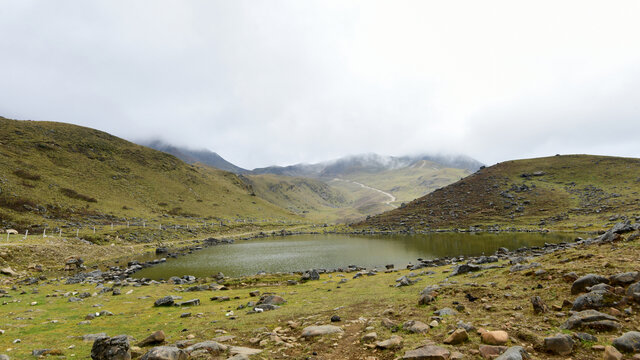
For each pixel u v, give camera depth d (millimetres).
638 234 20094
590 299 11812
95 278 42906
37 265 48000
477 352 9445
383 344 10789
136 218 126125
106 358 10891
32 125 182000
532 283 16844
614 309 11000
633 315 10570
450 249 70125
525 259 25422
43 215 97938
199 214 166750
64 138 183125
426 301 16531
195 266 59719
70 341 14406
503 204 133375
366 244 92500
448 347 9961
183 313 19703
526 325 11320
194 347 11688
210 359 10555
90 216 111375
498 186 155625
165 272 53656
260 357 10766
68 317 20203
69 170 150875
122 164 187875
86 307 23672
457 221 129375
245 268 57031
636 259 15594
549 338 9219
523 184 148250
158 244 91875
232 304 23656
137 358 11297
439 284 21828
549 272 17234
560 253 21672
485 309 14109
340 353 10867
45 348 13227
